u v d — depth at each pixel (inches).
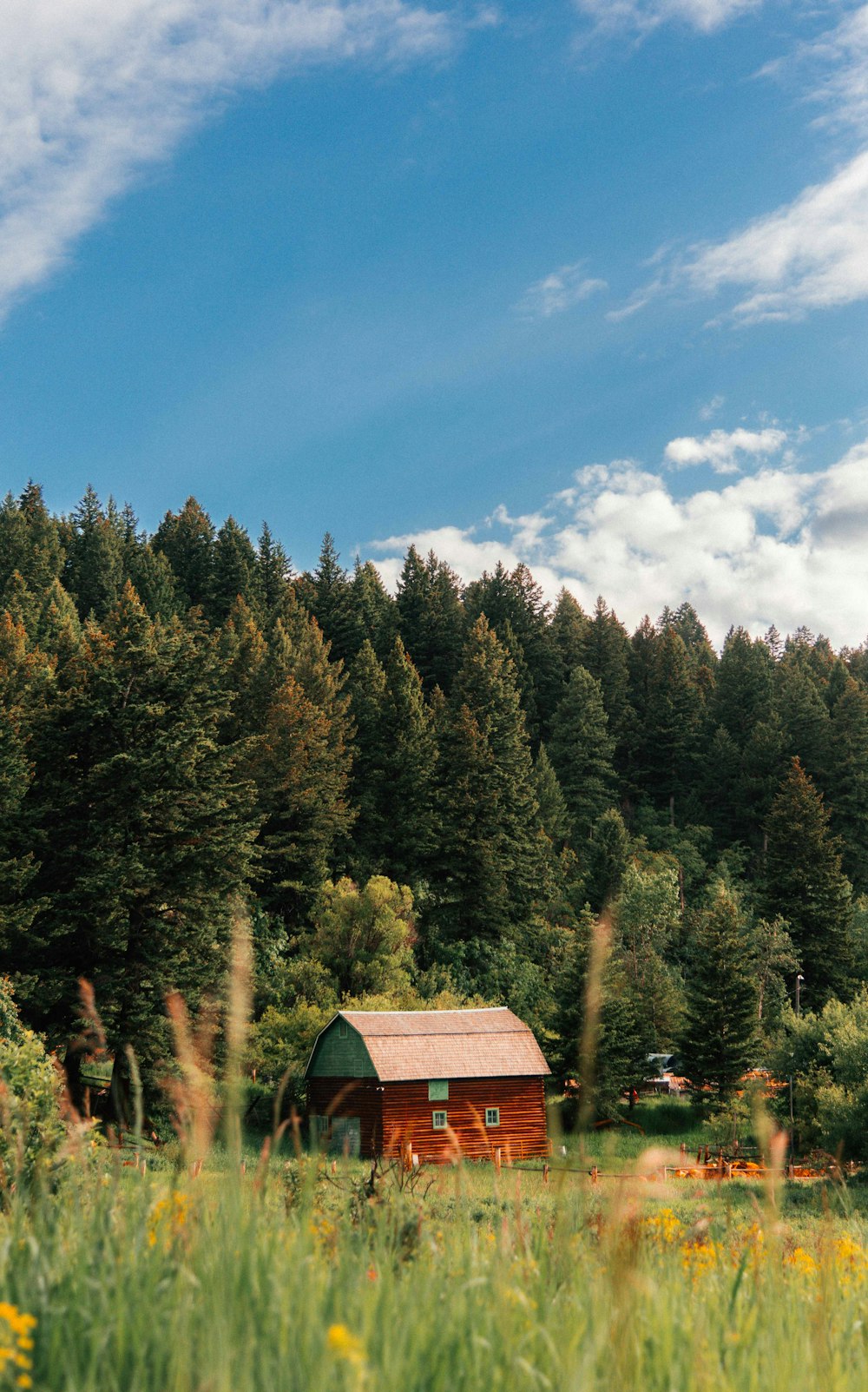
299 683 3725.4
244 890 1755.7
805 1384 114.5
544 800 4153.5
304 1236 134.3
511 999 2657.5
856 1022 1801.2
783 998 2783.0
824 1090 1450.5
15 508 5920.3
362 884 3016.7
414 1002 2127.2
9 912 1503.4
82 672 1728.6
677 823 4640.8
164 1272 123.6
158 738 1660.9
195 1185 137.0
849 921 3029.0
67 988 1448.1
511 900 3154.5
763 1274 169.9
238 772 2819.9
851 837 4180.6
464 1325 115.2
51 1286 119.0
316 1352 99.4
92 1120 173.8
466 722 3422.7
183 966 1515.7
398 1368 98.3
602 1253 132.0
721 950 2181.3
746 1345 126.2
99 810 1627.7
